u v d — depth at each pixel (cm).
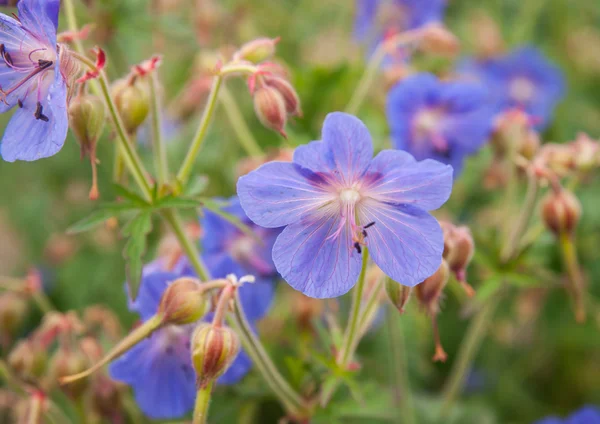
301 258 18
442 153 29
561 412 34
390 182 18
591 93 41
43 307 25
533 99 38
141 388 22
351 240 19
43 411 23
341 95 32
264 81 22
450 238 21
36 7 18
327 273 19
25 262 39
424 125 29
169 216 21
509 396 34
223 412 24
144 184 21
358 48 35
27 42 19
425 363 33
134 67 21
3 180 41
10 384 24
